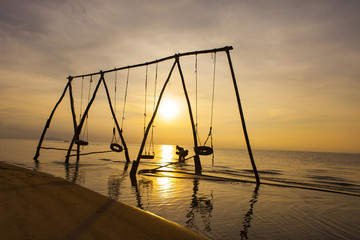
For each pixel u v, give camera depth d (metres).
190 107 16.36
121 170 16.67
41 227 2.83
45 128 22.59
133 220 3.45
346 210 7.53
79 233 2.73
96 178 12.08
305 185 13.35
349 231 5.45
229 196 8.91
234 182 12.84
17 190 4.94
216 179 13.64
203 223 5.44
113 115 20.47
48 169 15.13
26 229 2.72
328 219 6.38
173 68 15.20
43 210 3.58
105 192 8.55
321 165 39.03
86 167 17.67
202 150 13.97
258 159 51.22
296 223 5.85
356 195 10.32
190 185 11.11
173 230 3.19
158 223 3.42
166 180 12.48
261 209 7.13
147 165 21.81
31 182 6.05
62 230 2.78
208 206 7.15
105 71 19.41
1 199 4.07
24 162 19.30
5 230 2.64
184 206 6.98
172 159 34.38
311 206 7.90
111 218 3.44
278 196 9.42
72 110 21.45
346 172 26.17
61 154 34.44
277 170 24.64
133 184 10.61
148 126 14.69
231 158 47.97
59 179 6.89
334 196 9.95
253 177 16.30
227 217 6.05
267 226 5.47
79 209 3.80
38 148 22.33
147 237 2.82
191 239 2.93
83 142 18.89
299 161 50.50
